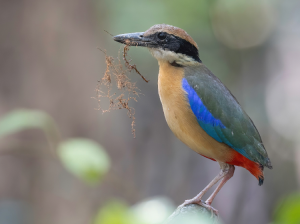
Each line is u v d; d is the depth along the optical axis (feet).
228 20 59.11
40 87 39.29
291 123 70.28
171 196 65.10
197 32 56.24
